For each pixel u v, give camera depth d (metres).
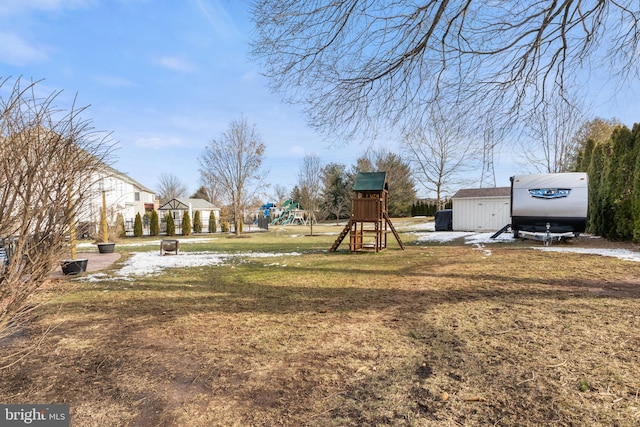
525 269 6.54
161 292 5.46
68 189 2.89
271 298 4.93
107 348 3.14
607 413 1.89
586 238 12.20
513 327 3.34
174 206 32.12
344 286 5.63
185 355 2.94
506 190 19.38
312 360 2.77
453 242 13.16
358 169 35.06
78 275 7.10
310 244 14.70
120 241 18.52
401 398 2.14
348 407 2.06
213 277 6.76
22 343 3.29
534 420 1.86
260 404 2.13
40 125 2.49
